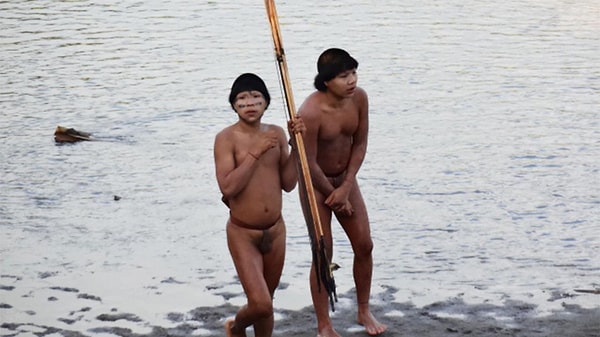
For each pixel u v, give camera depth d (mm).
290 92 11508
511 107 23891
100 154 20984
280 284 14297
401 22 34844
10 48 31734
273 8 11484
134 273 14805
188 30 34156
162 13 37656
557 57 29297
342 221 12664
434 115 23297
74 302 13789
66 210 17703
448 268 14773
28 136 22406
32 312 13484
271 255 11609
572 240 15773
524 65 28297
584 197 17703
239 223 11422
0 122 23578
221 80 27078
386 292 13922
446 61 28844
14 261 15336
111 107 24734
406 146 20922
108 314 13375
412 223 16641
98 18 36781
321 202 12414
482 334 12508
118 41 32562
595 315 13023
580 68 27875
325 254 11703
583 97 24766
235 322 11711
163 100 25234
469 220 16750
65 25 35500
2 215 17469
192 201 18031
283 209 17547
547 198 17703
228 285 14312
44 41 32781
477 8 37812
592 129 21969
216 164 11438
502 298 13641
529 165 19578
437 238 15984
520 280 14273
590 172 19094
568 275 14422
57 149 21391
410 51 30141
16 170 20031
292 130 11477
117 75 28031
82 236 16375
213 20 35938
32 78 27891
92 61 29828
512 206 17375
